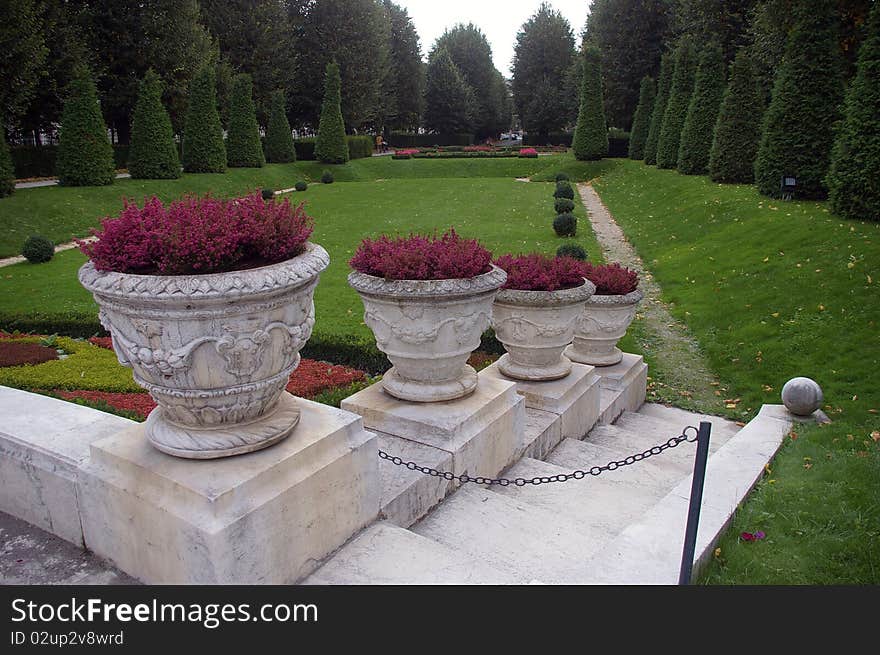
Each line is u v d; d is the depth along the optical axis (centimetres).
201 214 258
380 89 4594
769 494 375
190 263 236
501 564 305
